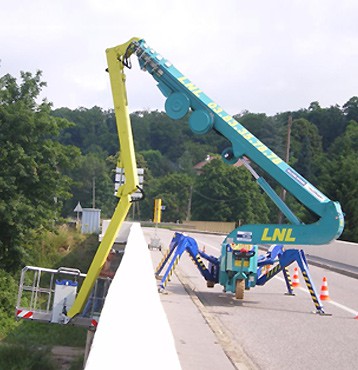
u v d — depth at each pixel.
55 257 36.03
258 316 11.30
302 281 19.12
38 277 17.11
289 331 9.91
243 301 13.12
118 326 4.25
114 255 19.88
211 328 9.34
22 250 30.52
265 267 13.87
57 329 21.20
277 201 11.87
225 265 12.98
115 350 3.55
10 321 22.33
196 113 12.45
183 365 6.85
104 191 97.19
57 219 33.38
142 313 4.84
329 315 11.90
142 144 146.62
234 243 12.35
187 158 128.50
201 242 40.84
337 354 8.31
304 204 11.53
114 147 137.00
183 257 23.91
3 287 25.22
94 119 143.75
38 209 31.02
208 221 86.38
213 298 13.28
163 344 3.88
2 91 32.03
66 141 140.88
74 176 95.81
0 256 30.42
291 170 11.71
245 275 12.89
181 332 8.80
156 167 130.62
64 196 32.94
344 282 20.02
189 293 13.26
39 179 31.50
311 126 104.44
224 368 6.89
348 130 93.00
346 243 27.58
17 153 30.36
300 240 11.58
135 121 150.62
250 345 8.66
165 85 12.96
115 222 14.40
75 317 15.12
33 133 31.72
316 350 8.52
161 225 83.06
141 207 102.88
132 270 7.77
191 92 12.62
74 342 19.83
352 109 119.12
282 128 102.88
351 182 45.34
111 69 13.66
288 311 12.12
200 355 7.45
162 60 13.06
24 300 22.41
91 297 15.10
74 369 16.70
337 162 48.25
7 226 30.20
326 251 30.36
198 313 10.66
